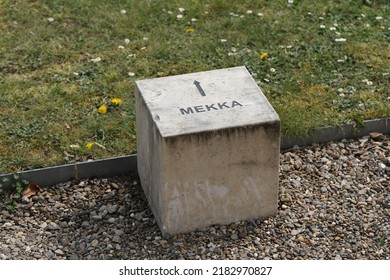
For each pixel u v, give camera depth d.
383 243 6.15
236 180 6.11
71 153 6.92
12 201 6.56
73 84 7.72
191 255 6.03
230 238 6.18
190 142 5.86
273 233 6.23
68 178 6.77
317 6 8.87
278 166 6.15
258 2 8.95
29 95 7.55
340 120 7.21
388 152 7.03
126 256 6.06
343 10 8.82
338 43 8.27
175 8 8.87
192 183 6.01
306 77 7.76
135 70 7.92
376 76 7.80
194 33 8.48
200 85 6.36
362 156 6.99
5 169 6.73
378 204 6.51
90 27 8.57
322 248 6.11
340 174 6.80
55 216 6.44
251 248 6.10
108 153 6.93
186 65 8.00
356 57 8.08
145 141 6.31
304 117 7.18
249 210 6.27
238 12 8.84
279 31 8.50
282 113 7.20
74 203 6.56
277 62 8.02
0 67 7.96
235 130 5.92
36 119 7.25
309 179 6.76
